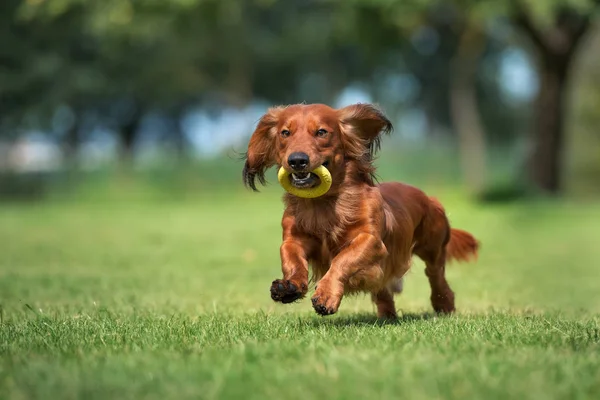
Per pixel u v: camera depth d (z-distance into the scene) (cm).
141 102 4394
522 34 2491
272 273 1083
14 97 3822
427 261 700
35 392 378
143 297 829
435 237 691
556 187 2528
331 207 579
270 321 599
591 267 1202
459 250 747
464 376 396
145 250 1395
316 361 431
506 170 3631
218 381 390
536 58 2583
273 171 755
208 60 4128
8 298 816
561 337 503
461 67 4016
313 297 539
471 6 2091
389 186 661
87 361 439
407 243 642
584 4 1941
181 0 2217
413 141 4019
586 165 3694
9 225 1969
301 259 568
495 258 1319
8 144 4372
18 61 3744
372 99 4841
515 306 780
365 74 4594
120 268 1133
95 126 4553
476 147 3500
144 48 3900
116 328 556
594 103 3662
